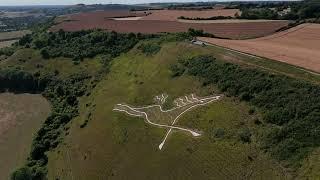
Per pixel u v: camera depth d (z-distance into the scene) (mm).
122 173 55969
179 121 59219
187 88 66312
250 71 61125
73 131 74000
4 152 72188
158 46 91062
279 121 48281
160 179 51000
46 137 74062
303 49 76812
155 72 78250
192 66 71750
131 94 75375
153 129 60844
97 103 80125
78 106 86000
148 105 68438
